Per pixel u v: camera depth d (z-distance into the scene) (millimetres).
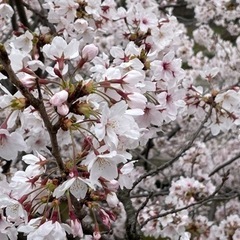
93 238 2816
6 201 2266
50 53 2375
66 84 2242
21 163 5617
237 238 5129
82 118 2447
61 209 2695
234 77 7188
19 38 3830
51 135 2230
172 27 3977
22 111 2309
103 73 2514
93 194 2533
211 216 6441
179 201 4746
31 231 2197
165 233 4762
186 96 4059
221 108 3955
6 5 4141
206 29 8203
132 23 4184
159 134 7754
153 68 3258
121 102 2178
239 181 7008
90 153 2166
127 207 4281
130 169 2492
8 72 2061
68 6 4090
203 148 6418
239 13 7977
